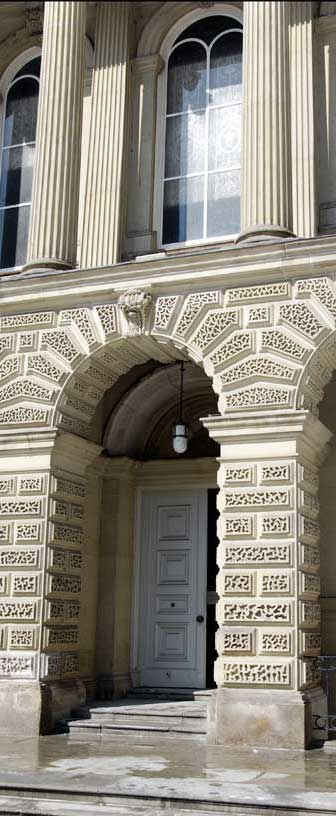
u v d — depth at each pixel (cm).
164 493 1603
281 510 1147
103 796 823
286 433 1159
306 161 1433
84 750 1086
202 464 1558
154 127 1606
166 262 1268
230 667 1127
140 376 1566
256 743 1094
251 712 1105
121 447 1594
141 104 1617
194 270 1255
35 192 1430
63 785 849
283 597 1123
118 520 1557
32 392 1333
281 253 1207
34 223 1414
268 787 847
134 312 1279
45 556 1276
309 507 1187
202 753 1062
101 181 1539
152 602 1571
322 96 1492
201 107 1606
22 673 1245
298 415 1155
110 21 1620
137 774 915
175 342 1264
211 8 1642
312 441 1202
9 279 1361
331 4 1527
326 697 1197
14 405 1341
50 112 1445
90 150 1566
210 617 1547
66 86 1456
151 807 805
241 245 1229
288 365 1188
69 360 1323
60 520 1316
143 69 1631
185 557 1570
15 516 1296
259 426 1174
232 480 1175
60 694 1275
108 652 1509
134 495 1612
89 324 1320
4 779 877
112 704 1368
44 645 1257
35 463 1302
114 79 1588
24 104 1739
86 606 1502
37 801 830
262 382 1198
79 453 1351
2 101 1742
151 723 1242
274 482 1155
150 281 1279
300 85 1469
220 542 1168
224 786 852
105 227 1516
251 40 1350
